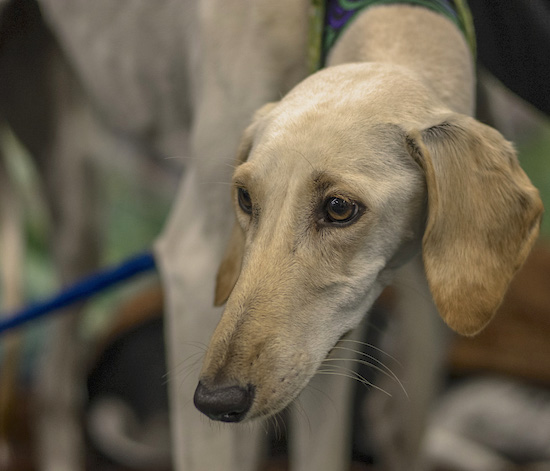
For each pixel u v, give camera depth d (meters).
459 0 2.10
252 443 2.28
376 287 1.89
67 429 3.50
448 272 1.73
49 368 3.49
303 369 1.71
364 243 1.76
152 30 2.77
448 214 1.74
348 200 1.71
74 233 3.52
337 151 1.71
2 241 3.40
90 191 3.55
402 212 1.79
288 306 1.70
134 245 5.49
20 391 4.05
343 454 2.55
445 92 1.97
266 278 1.71
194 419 2.23
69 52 3.18
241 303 1.70
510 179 1.74
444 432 3.85
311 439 2.50
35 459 3.67
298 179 1.72
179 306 2.27
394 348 3.10
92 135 3.60
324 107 1.78
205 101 2.33
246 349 1.65
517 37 2.11
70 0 3.03
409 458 3.03
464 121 1.78
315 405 2.46
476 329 1.72
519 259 1.74
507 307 3.98
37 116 3.46
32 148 3.52
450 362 3.97
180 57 2.71
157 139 3.01
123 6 2.85
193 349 2.25
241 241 2.00
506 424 3.82
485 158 1.75
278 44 2.20
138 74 2.90
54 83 3.45
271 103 1.99
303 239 1.74
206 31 2.34
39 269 4.67
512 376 3.90
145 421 3.79
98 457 3.78
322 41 2.13
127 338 3.91
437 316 2.77
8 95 3.43
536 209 1.73
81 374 3.57
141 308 3.97
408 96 1.81
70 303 2.53
